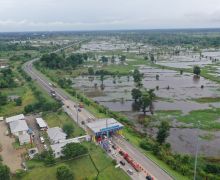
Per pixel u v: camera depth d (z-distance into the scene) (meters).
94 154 116.94
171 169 109.12
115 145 127.88
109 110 184.00
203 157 123.38
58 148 116.81
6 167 100.19
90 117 164.12
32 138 137.62
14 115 170.00
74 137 135.88
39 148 127.25
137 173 104.56
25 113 173.50
